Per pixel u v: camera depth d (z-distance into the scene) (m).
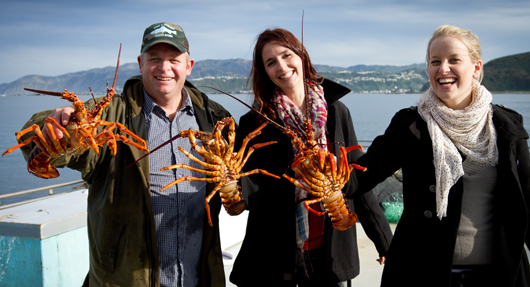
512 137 2.23
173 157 2.52
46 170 2.06
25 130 1.81
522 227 2.18
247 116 2.92
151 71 2.45
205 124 2.71
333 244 2.68
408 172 2.51
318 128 2.71
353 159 2.93
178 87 2.56
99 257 2.35
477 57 2.35
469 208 2.30
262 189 2.72
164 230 2.43
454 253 2.32
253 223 2.79
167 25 2.48
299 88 2.85
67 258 3.55
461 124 2.28
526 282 2.28
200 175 2.59
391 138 2.59
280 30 2.72
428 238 2.38
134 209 2.33
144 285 2.31
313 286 2.75
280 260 2.66
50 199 4.18
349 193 2.64
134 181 2.35
